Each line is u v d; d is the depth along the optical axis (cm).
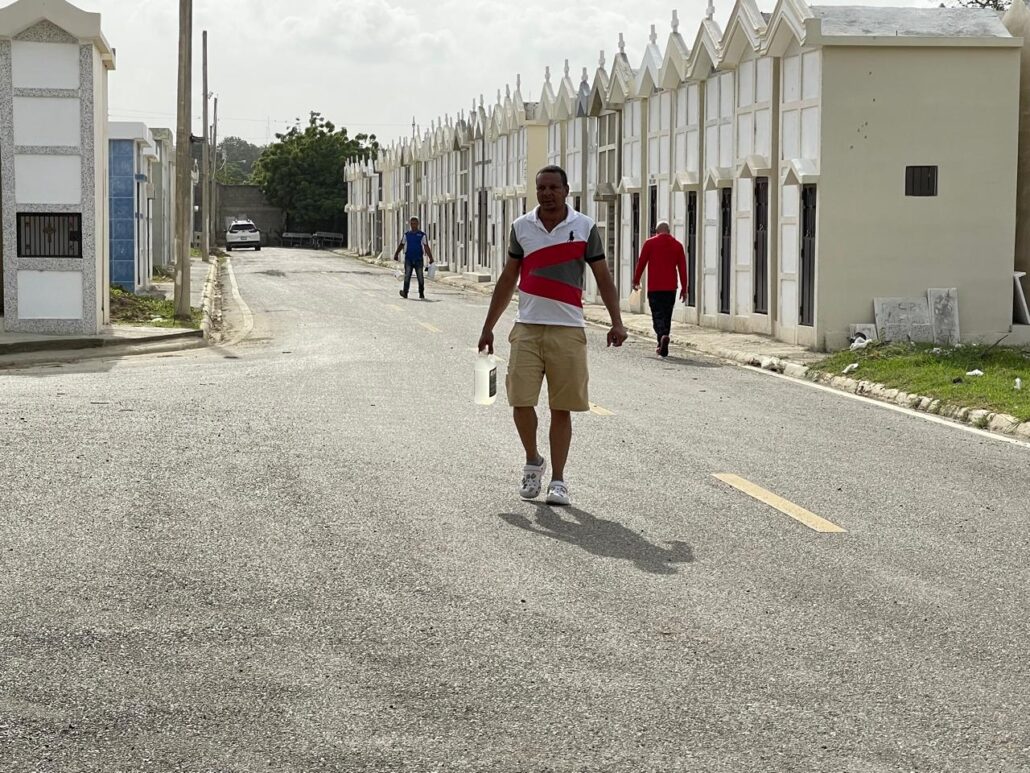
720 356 2319
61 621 679
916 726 548
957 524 929
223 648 640
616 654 635
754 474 1109
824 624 687
